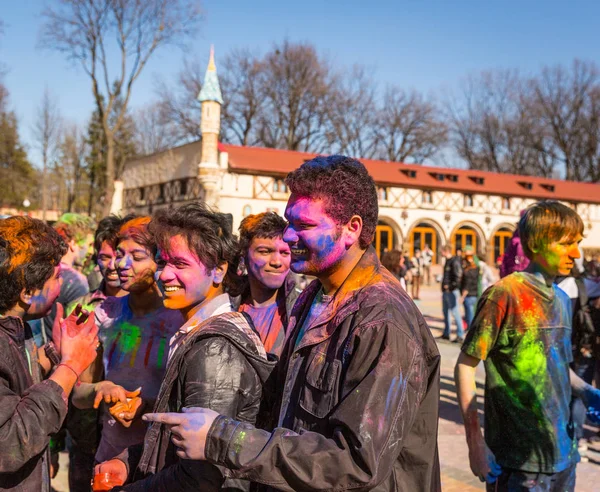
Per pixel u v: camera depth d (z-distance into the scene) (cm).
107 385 228
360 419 125
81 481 305
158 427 171
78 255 460
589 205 3644
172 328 253
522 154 5938
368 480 122
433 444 155
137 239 252
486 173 3584
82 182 5844
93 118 5178
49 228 207
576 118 5466
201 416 133
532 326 238
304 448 125
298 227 148
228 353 164
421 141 5466
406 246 3167
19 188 5428
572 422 250
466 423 243
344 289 148
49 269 198
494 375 247
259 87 4956
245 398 165
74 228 443
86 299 331
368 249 155
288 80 4912
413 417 133
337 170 147
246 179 2802
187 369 164
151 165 3356
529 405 238
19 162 5484
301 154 3106
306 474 123
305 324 158
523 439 238
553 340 241
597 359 459
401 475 151
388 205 3147
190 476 150
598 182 5397
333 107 5134
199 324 182
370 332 133
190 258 183
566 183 3819
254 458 125
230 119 5072
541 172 5938
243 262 299
